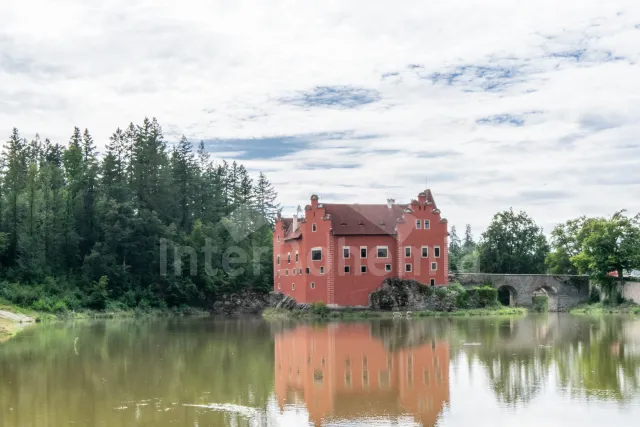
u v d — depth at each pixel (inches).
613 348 2271.2
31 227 4411.9
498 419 1306.6
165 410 1375.5
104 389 1590.8
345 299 4047.7
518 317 3873.0
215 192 5728.3
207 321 3782.0
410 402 1456.7
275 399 1487.5
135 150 5009.8
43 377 1752.0
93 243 4635.8
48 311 3922.2
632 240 4461.1
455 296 4131.4
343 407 1413.6
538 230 5880.9
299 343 2507.4
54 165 5457.7
